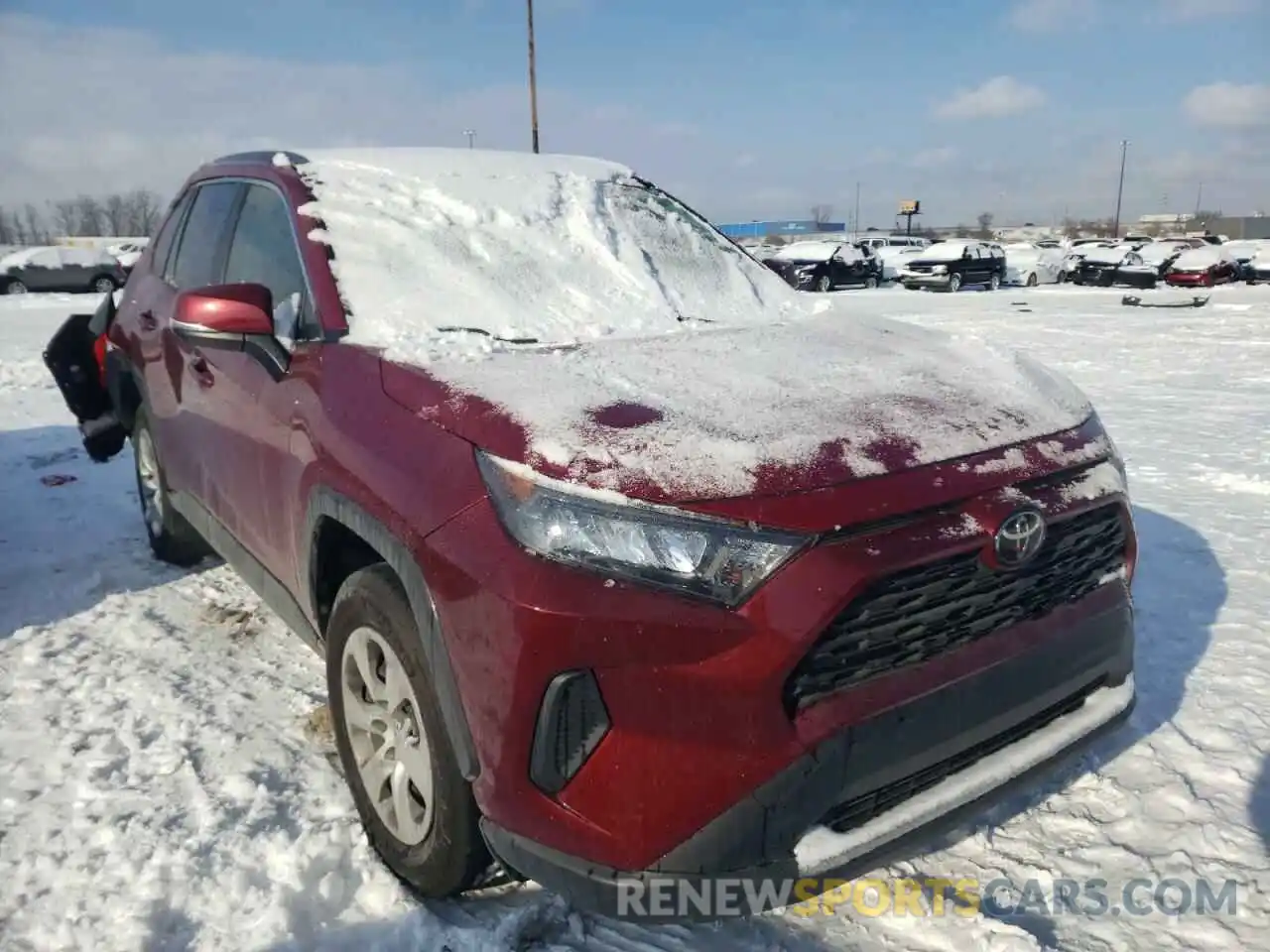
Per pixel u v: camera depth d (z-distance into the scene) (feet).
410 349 8.09
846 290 97.60
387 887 7.38
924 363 8.39
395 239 9.73
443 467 6.62
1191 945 6.93
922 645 6.36
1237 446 21.18
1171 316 55.52
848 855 6.14
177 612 12.71
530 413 6.59
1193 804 8.43
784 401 7.06
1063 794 8.67
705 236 12.04
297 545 8.52
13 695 10.38
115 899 7.25
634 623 5.66
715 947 6.92
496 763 6.02
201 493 11.39
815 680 5.96
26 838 7.96
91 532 15.99
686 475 5.99
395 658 7.00
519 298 9.48
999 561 6.38
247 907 7.21
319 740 9.55
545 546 5.88
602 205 11.34
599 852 5.82
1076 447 7.35
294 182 10.21
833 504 5.99
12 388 31.37
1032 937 6.91
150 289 13.20
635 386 7.27
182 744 9.40
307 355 8.66
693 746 5.73
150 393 12.71
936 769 6.61
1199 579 13.42
